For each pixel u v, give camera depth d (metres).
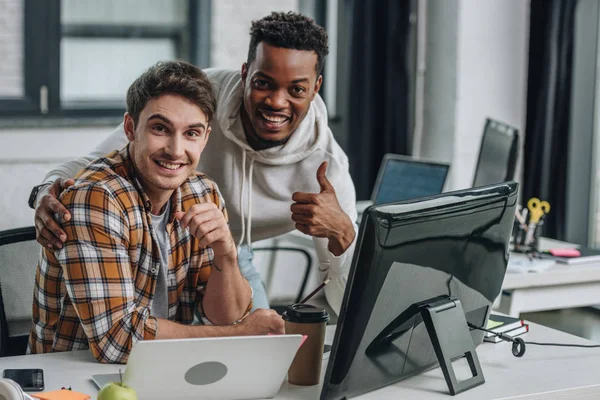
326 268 2.32
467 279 1.70
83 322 1.69
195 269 1.92
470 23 4.25
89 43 4.07
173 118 1.71
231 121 2.31
